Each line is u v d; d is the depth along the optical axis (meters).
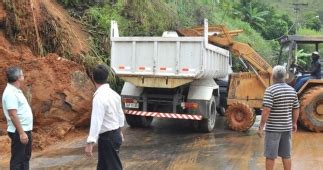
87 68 11.84
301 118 11.05
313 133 10.95
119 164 5.39
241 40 23.81
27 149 5.98
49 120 9.74
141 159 7.99
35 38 11.20
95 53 12.69
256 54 11.59
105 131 5.29
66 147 8.89
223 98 12.86
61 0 14.10
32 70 9.80
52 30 11.70
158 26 16.00
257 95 11.37
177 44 9.91
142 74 10.22
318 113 11.02
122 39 10.31
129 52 10.32
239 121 11.08
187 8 20.03
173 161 7.86
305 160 7.99
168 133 10.77
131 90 10.95
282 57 12.30
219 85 12.94
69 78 10.16
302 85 11.45
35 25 11.23
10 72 5.79
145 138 10.09
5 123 9.40
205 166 7.51
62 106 9.87
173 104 10.61
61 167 7.32
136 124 11.39
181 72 9.96
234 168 7.38
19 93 5.85
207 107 10.56
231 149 8.95
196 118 10.44
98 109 5.16
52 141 9.23
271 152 6.00
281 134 6.00
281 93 5.92
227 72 13.09
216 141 9.80
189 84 10.81
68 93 9.95
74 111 10.01
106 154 5.33
